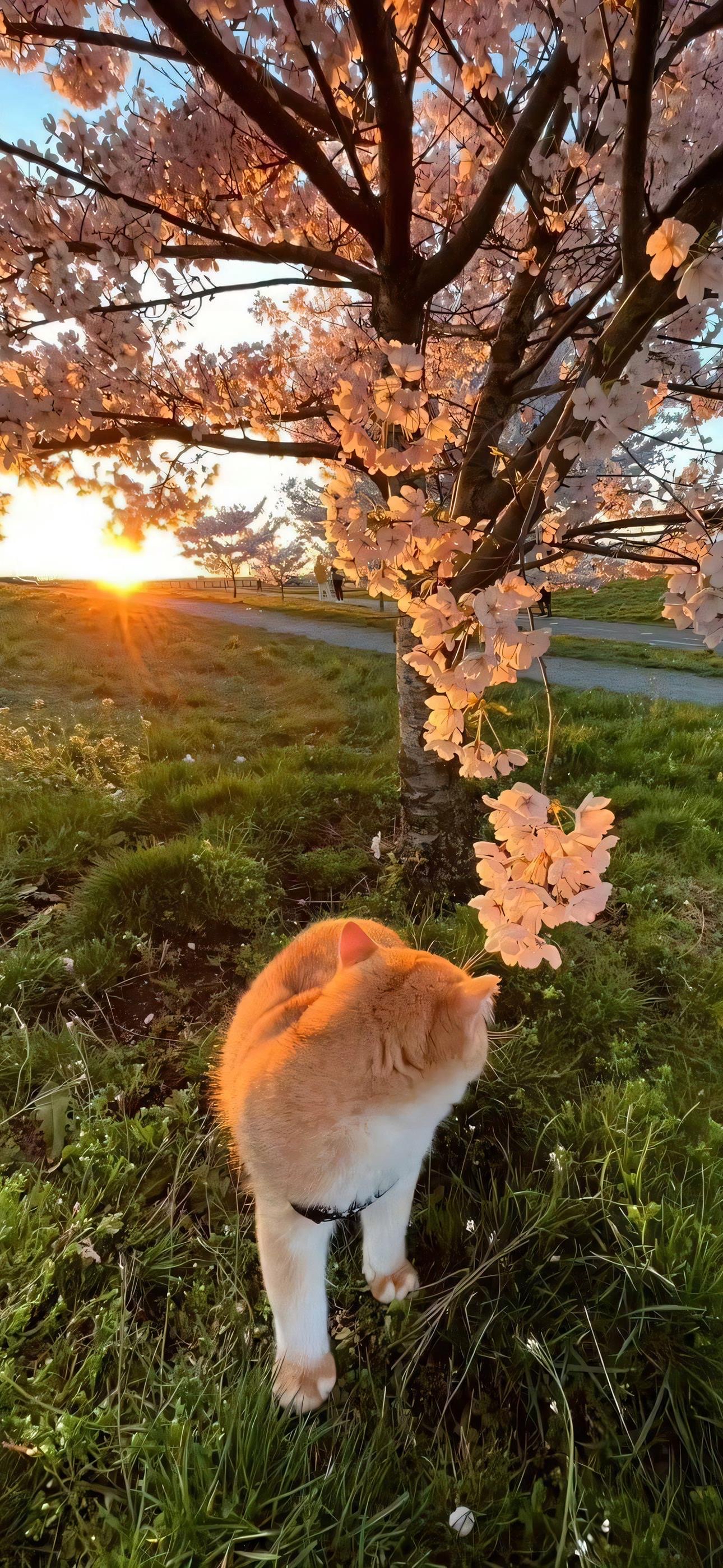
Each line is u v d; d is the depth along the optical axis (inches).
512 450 52.9
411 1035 16.1
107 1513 15.2
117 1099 24.5
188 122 32.7
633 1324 18.5
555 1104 25.1
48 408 29.4
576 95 26.5
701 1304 18.3
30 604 176.1
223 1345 18.7
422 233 44.3
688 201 16.3
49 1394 16.8
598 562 40.7
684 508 14.3
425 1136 17.9
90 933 32.9
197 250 30.9
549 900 13.6
